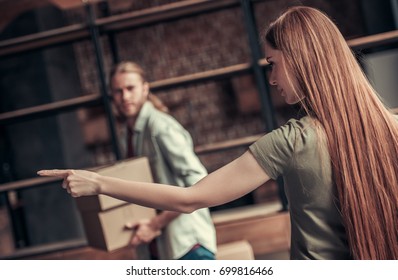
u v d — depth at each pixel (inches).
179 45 336.2
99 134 327.3
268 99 205.2
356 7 324.5
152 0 330.3
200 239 136.3
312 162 71.4
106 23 209.8
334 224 72.1
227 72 205.8
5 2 203.6
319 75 72.6
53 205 289.7
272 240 195.8
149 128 141.7
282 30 75.1
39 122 288.2
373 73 221.8
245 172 73.1
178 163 137.9
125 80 148.6
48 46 225.1
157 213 147.1
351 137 71.0
